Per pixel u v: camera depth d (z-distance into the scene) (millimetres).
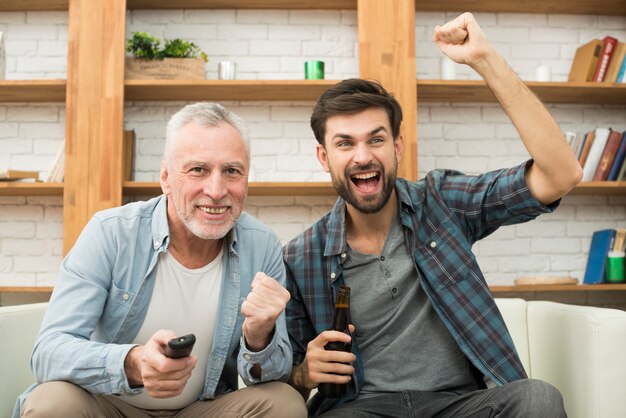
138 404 1458
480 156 3201
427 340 1627
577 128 3244
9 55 3135
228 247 1531
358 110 1647
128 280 1466
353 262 1687
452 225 1680
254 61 3170
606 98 3143
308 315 1726
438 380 1597
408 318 1647
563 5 3188
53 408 1214
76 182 2762
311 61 2936
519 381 1433
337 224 1721
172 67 2898
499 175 1670
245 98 3096
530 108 1478
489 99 3154
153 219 1517
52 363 1271
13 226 3070
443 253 1650
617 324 1553
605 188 2980
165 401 1458
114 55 2816
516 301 2004
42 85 2869
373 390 1606
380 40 2850
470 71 3203
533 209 1586
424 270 1631
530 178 1586
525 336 1953
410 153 2793
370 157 1637
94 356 1246
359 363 1622
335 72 3193
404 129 2803
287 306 1730
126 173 2895
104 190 2758
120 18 2830
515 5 3182
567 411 1684
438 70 3217
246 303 1309
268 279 1329
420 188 1773
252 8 3180
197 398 1501
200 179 1396
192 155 1386
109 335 1473
